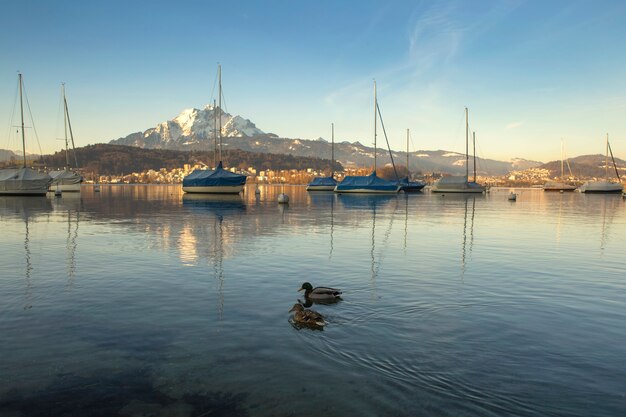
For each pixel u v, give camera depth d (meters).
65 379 7.17
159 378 7.19
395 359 7.89
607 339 9.04
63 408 6.32
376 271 15.45
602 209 53.72
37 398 6.58
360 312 10.63
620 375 7.36
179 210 44.62
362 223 32.34
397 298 11.94
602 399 6.55
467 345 8.59
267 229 27.88
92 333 9.19
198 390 6.80
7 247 20.27
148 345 8.54
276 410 6.23
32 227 28.34
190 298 11.80
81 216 36.75
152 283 13.47
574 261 18.00
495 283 13.88
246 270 15.39
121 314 10.44
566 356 8.13
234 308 10.92
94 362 7.78
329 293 11.25
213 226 29.45
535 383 7.04
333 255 18.56
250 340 8.77
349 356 8.01
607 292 12.97
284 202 56.28
